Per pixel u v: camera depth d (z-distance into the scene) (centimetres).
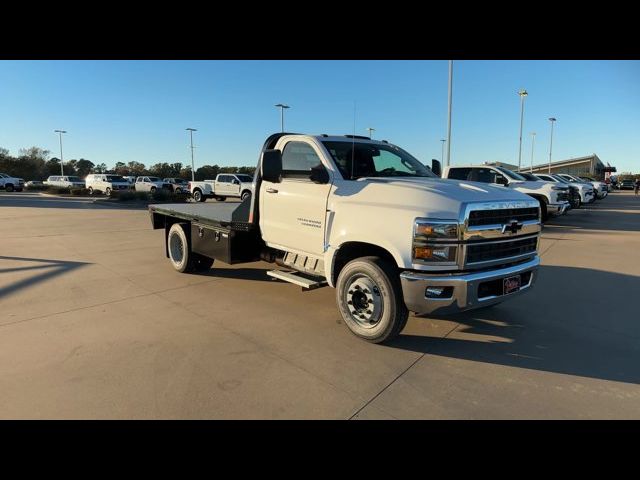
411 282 401
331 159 505
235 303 595
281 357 419
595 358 429
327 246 486
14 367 392
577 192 2684
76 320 520
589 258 947
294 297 628
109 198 3256
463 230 396
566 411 330
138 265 840
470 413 326
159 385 360
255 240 623
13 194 4219
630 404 342
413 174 561
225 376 378
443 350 443
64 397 340
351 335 478
